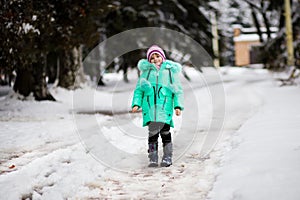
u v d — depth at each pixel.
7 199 6.41
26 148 10.55
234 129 12.27
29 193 6.81
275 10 47.12
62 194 6.54
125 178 7.51
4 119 16.88
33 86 23.34
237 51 107.75
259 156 7.39
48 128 13.91
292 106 15.25
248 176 6.31
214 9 51.56
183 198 6.09
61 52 29.78
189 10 46.16
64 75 29.66
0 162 9.06
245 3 56.16
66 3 21.19
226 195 5.77
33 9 19.06
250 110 16.41
